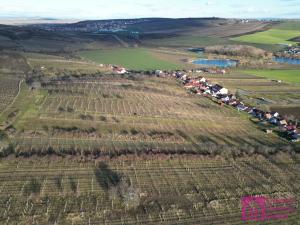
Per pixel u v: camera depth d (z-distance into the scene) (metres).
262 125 112.38
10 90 133.12
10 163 75.94
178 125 107.00
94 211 62.31
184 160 82.62
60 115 107.25
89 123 102.56
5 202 63.09
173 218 61.88
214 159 84.19
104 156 81.50
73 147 86.25
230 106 132.62
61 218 59.97
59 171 74.44
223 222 61.56
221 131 104.69
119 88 141.88
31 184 69.06
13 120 100.75
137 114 113.12
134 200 64.75
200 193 69.81
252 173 79.06
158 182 72.75
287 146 93.31
